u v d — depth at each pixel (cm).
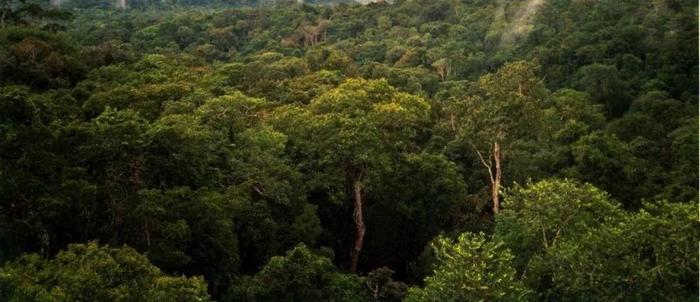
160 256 2362
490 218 3856
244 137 3556
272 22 13975
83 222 2450
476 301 2184
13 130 2422
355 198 3681
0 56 4306
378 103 3931
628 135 5147
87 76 4712
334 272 2928
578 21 9575
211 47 11019
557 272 2362
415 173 3859
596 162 3962
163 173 2775
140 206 2339
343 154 3419
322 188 3553
